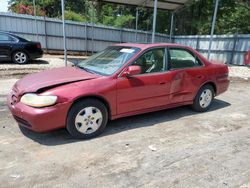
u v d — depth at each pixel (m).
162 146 3.79
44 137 3.94
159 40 20.97
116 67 4.19
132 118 4.96
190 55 5.12
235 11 23.97
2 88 6.97
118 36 19.31
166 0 15.04
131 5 16.66
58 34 17.28
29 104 3.50
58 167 3.11
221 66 5.68
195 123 4.83
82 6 32.59
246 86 9.16
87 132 3.92
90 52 18.66
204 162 3.35
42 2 30.33
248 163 3.38
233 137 4.23
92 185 2.78
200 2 28.36
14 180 2.82
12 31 15.95
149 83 4.37
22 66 10.73
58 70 4.54
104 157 3.40
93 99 3.86
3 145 3.63
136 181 2.88
